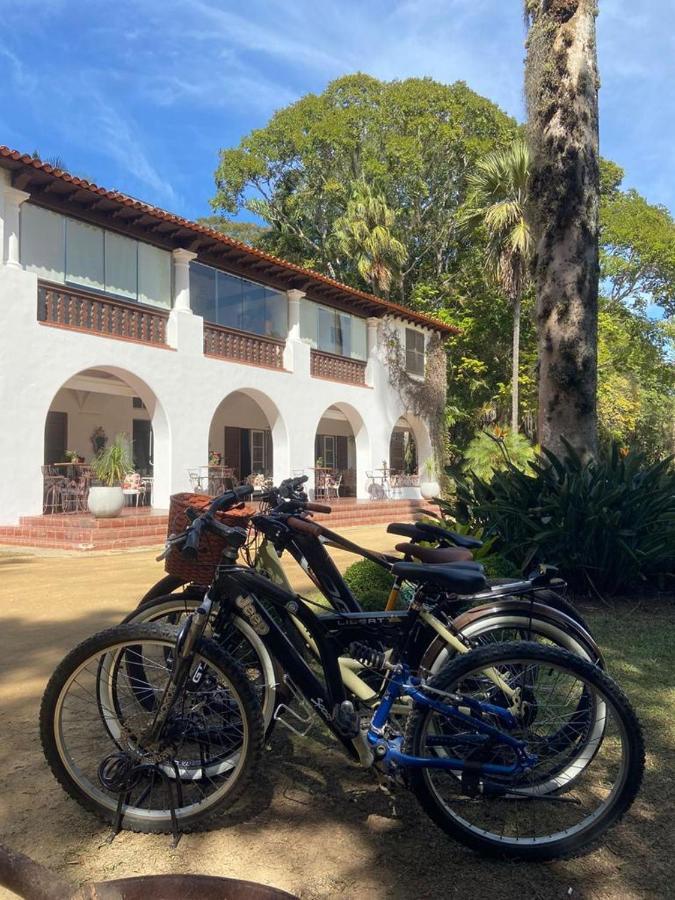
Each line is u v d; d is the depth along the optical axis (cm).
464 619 252
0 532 1113
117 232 1342
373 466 2039
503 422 2614
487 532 599
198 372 1473
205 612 241
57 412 1655
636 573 574
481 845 224
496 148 2573
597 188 659
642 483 591
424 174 2709
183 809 238
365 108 2636
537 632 256
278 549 272
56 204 1232
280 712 293
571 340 648
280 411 1695
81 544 1040
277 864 221
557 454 654
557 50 655
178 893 143
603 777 272
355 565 448
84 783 244
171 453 1407
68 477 1472
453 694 232
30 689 388
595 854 227
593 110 657
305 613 247
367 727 246
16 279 1141
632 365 3144
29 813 252
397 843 234
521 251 1920
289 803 259
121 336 1324
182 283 1455
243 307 1670
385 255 2423
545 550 573
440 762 229
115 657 257
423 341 2281
